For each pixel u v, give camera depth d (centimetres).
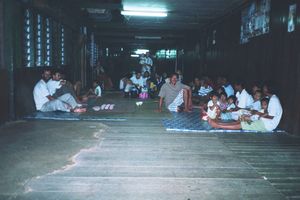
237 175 422
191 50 1938
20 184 382
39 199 345
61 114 838
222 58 1259
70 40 1389
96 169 434
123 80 1482
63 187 376
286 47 694
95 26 1830
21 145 542
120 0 1130
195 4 1089
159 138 604
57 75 923
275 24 755
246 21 971
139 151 518
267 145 570
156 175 417
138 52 3344
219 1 1028
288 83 679
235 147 554
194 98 1099
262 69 830
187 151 525
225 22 1225
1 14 689
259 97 741
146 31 2011
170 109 926
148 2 1075
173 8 1170
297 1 648
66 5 1114
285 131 682
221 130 678
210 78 1318
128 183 390
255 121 684
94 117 800
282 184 394
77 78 1540
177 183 393
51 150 516
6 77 712
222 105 799
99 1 1149
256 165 461
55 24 1117
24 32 806
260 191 373
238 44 1052
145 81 1325
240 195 362
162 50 2917
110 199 348
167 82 926
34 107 877
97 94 1320
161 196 357
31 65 867
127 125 712
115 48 3125
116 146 544
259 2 862
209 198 354
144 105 1048
